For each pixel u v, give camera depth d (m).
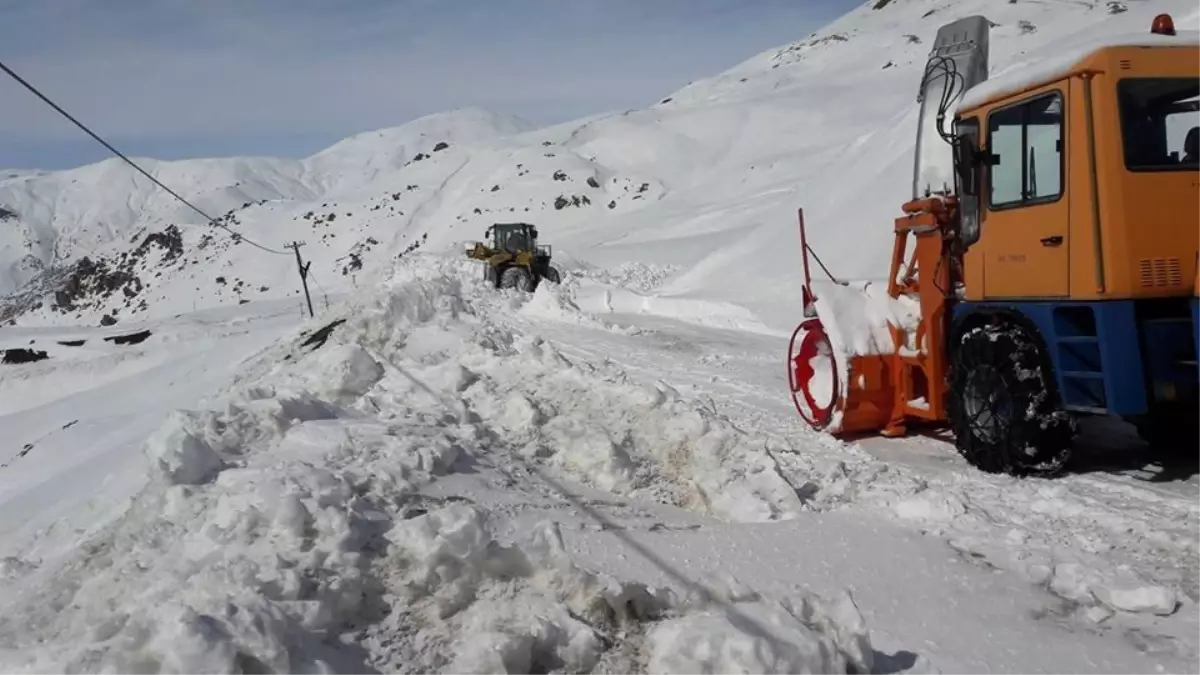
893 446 6.88
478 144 131.25
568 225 72.69
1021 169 5.73
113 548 3.99
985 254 6.05
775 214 21.64
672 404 6.09
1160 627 3.69
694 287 19.38
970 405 6.16
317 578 3.26
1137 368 5.15
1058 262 5.45
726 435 5.70
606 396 6.48
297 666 2.76
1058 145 5.45
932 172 7.46
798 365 7.82
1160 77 5.20
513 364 7.58
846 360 6.98
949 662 3.41
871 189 17.98
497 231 27.05
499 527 4.28
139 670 2.57
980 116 6.05
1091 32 24.53
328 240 114.25
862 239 16.53
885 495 5.33
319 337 13.09
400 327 10.41
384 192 120.75
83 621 3.29
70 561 4.04
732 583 3.31
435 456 4.95
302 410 5.65
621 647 3.11
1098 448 6.45
